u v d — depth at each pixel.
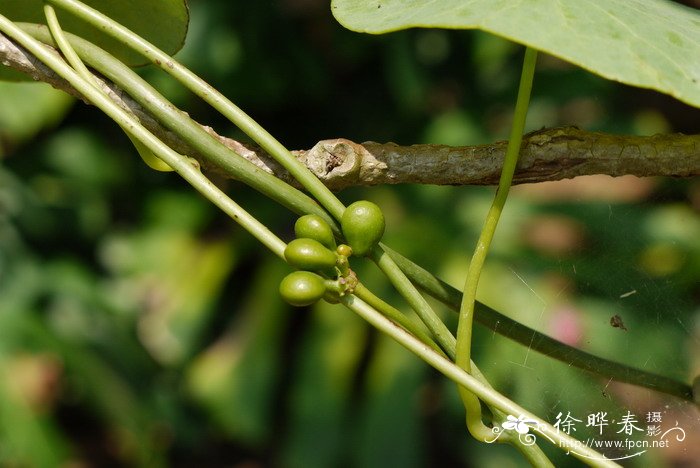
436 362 0.39
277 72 0.94
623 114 0.91
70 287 0.91
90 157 0.97
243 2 0.93
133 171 1.00
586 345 0.44
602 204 0.54
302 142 0.98
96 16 0.40
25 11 0.42
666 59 0.36
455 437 0.92
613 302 0.44
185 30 0.42
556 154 0.40
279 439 1.00
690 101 0.36
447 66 0.95
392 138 0.95
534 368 0.43
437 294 0.40
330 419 0.86
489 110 0.93
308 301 0.38
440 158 0.40
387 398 0.85
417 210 0.88
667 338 0.43
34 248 0.94
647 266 0.44
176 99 0.92
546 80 0.91
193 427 0.95
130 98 0.40
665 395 0.42
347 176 0.40
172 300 0.94
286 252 0.38
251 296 0.93
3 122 0.86
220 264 0.94
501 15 0.36
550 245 0.79
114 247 0.97
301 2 0.95
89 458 1.04
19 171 0.95
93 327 0.90
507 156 0.38
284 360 0.98
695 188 0.51
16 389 0.81
